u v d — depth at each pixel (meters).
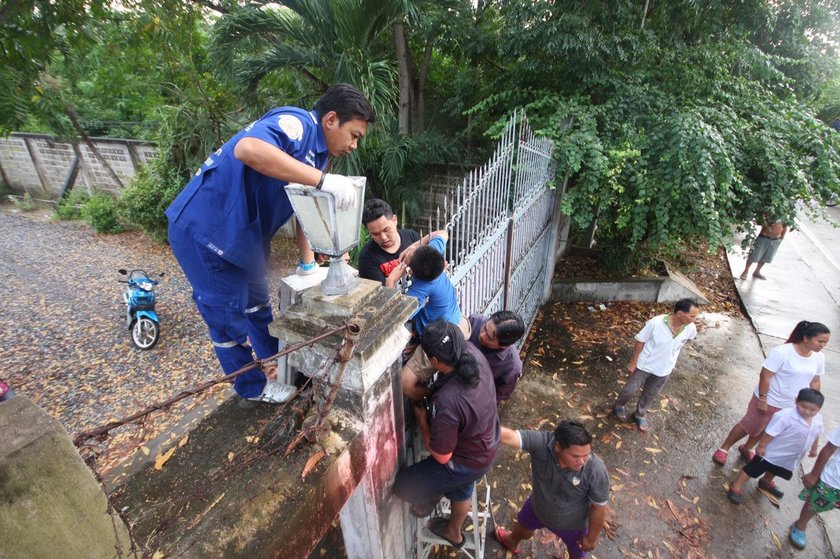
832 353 5.66
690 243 7.21
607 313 6.67
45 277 8.52
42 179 14.15
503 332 2.55
